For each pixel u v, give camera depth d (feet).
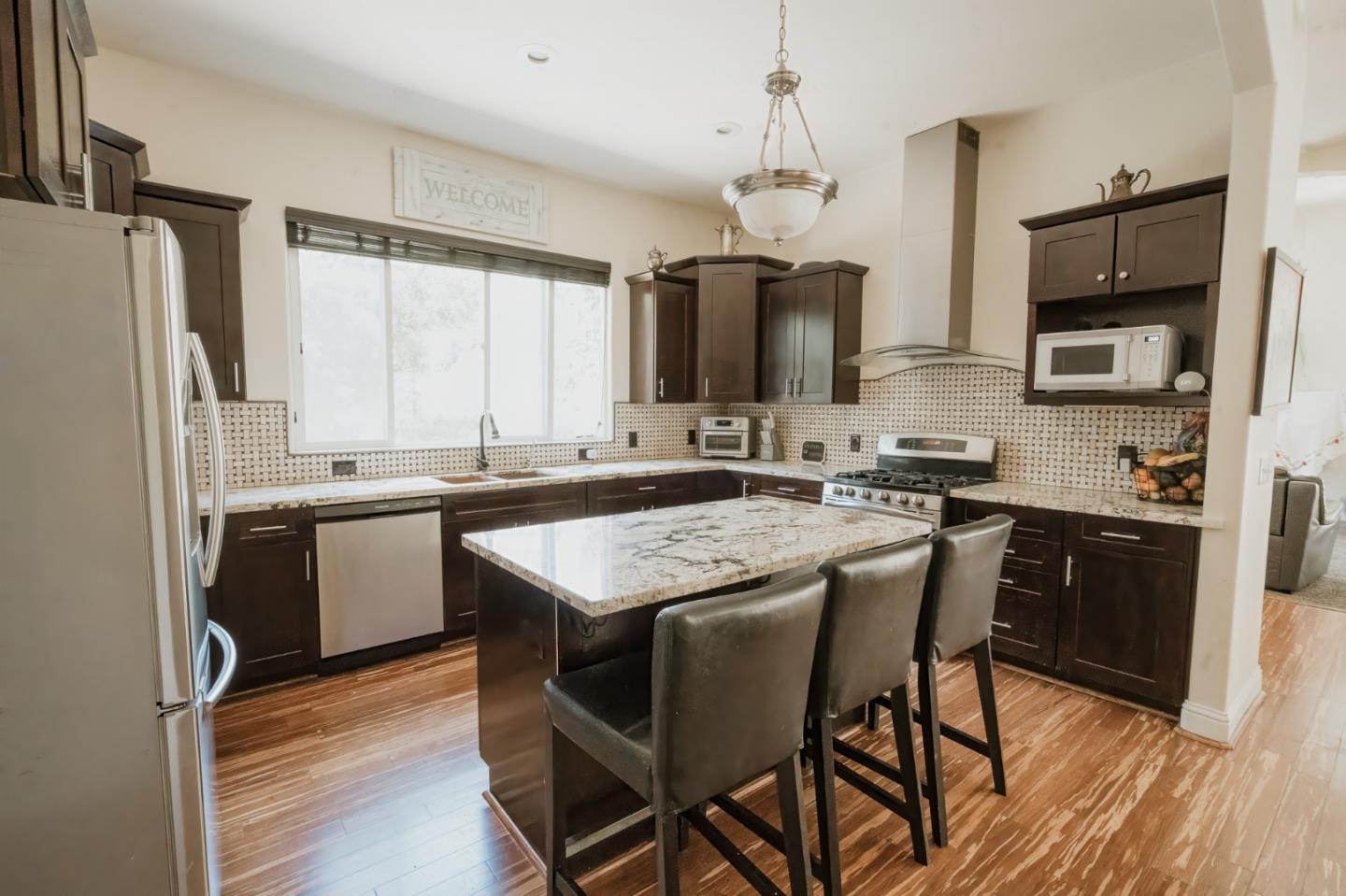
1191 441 8.87
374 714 8.37
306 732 7.90
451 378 12.63
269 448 10.44
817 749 4.98
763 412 16.31
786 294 14.17
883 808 6.50
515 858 5.78
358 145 11.11
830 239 14.60
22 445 3.82
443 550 10.53
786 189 5.67
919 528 6.89
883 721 8.26
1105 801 6.56
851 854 5.81
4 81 4.03
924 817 6.29
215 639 6.19
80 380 3.94
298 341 10.85
